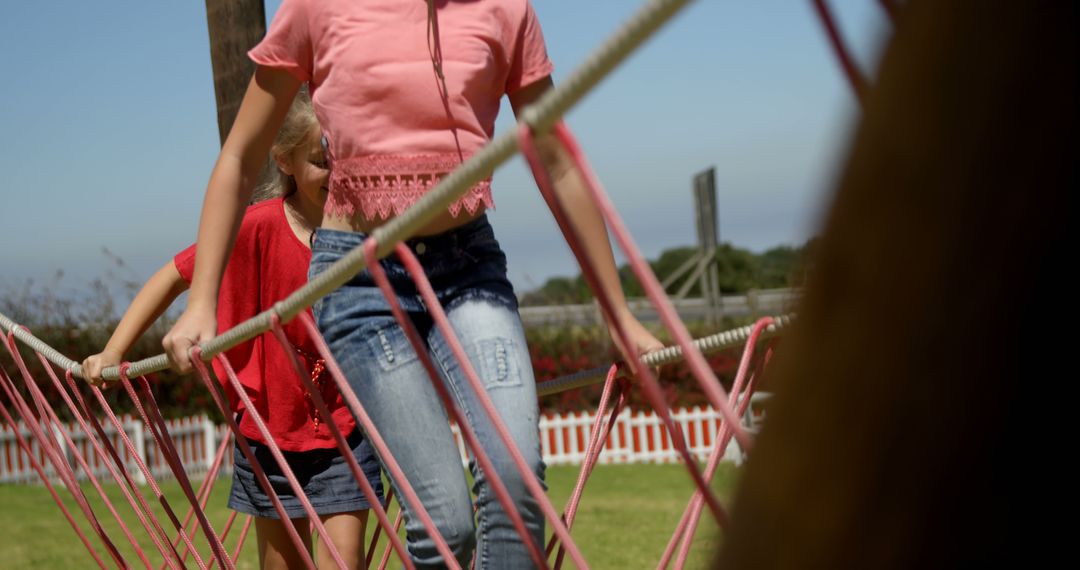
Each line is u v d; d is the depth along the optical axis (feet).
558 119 3.48
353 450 11.19
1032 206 1.58
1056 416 1.61
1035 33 1.57
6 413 12.45
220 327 11.12
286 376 10.98
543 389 9.16
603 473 42.09
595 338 55.77
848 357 1.72
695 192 82.02
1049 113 1.57
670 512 29.17
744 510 1.92
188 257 11.36
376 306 7.54
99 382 10.96
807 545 1.80
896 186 1.65
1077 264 1.58
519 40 8.07
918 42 1.64
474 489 7.34
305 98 10.76
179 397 50.42
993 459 1.65
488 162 4.06
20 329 12.09
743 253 142.92
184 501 33.04
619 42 3.08
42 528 27.66
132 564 22.12
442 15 7.74
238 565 21.36
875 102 1.68
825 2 2.08
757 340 6.45
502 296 7.71
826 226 1.75
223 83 16.34
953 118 1.61
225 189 8.13
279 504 8.21
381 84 7.56
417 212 4.91
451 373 7.45
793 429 1.81
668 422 3.87
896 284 1.67
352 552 11.03
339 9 7.74
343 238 7.82
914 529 1.70
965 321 1.63
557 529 5.18
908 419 1.68
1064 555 1.63
